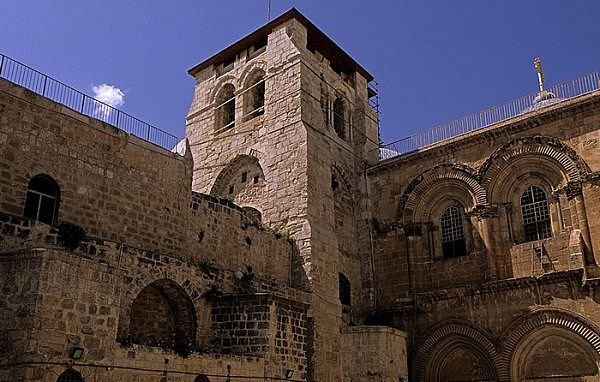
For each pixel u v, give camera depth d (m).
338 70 44.34
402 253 36.31
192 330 23.56
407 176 37.88
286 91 37.72
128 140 25.25
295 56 38.09
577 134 31.52
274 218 34.69
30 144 21.53
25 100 21.75
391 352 30.88
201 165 41.44
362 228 38.28
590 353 28.50
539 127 33.09
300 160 34.84
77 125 23.39
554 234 31.41
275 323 23.50
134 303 22.52
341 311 33.09
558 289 29.78
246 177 38.34
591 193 30.14
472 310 32.38
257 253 30.09
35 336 15.44
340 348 31.59
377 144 42.62
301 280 31.62
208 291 24.47
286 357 23.80
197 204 27.50
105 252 20.97
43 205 21.67
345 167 39.31
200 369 20.25
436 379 33.00
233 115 42.84
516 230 33.06
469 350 32.38
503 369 30.47
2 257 16.64
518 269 32.06
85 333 16.86
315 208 33.91
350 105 42.78
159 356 19.02
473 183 34.59
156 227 25.28
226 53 43.62
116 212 23.89
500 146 34.25
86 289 17.23
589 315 28.44
